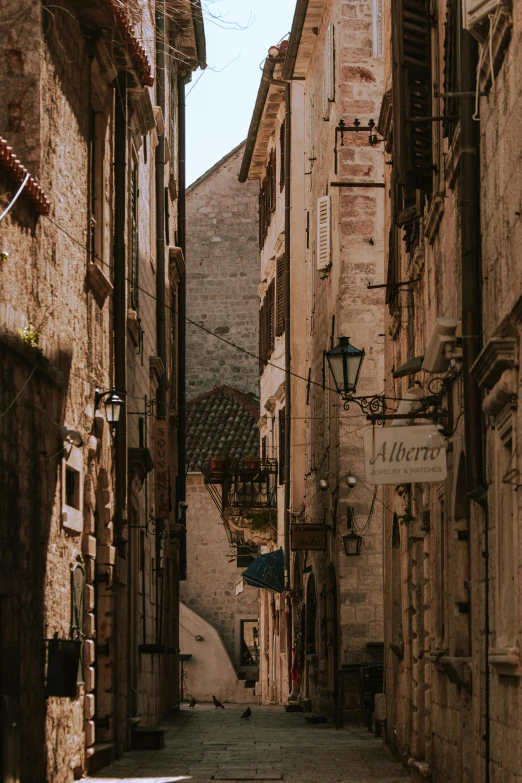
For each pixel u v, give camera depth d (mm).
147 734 22625
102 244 20594
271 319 47875
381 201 31812
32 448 15008
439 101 16906
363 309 31453
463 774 14461
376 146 32031
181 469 39688
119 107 22219
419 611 19469
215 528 56625
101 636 20094
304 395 42625
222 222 60594
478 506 13516
